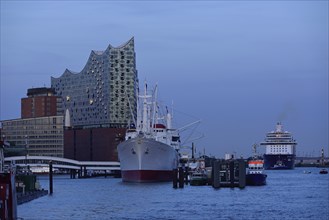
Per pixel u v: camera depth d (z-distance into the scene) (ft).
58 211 417.28
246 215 405.18
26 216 388.98
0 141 289.53
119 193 588.09
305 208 456.45
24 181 558.15
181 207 451.94
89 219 373.61
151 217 386.52
